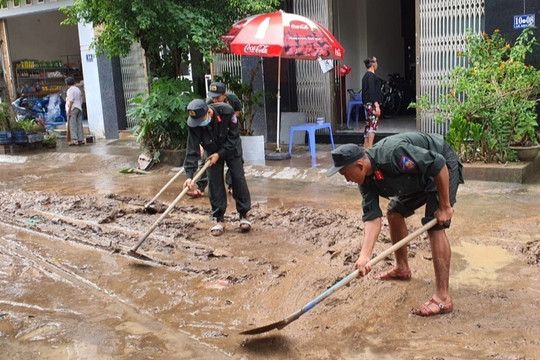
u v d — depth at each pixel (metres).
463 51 9.66
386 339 3.88
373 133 10.34
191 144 6.14
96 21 10.67
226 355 3.82
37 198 8.52
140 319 4.47
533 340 3.71
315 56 9.47
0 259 6.02
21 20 20.06
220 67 12.94
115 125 15.43
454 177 4.11
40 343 4.14
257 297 4.72
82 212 7.58
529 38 8.92
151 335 4.18
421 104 8.98
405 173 3.92
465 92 8.74
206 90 12.86
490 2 9.20
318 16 11.63
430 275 4.90
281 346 3.88
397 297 4.50
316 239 6.03
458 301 4.36
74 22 11.12
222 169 6.37
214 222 6.94
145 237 5.76
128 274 5.43
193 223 6.87
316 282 4.89
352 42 14.52
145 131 10.52
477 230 6.00
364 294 4.60
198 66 11.25
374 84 10.15
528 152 8.13
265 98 12.31
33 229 7.04
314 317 4.27
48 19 20.91
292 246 5.93
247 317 4.39
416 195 4.38
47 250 6.25
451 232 5.99
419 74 10.26
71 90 14.38
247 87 11.38
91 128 15.98
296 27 9.58
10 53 19.31
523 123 8.12
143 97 11.60
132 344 4.06
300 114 12.12
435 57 10.06
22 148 13.80
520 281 4.68
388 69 15.69
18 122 14.19
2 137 13.45
